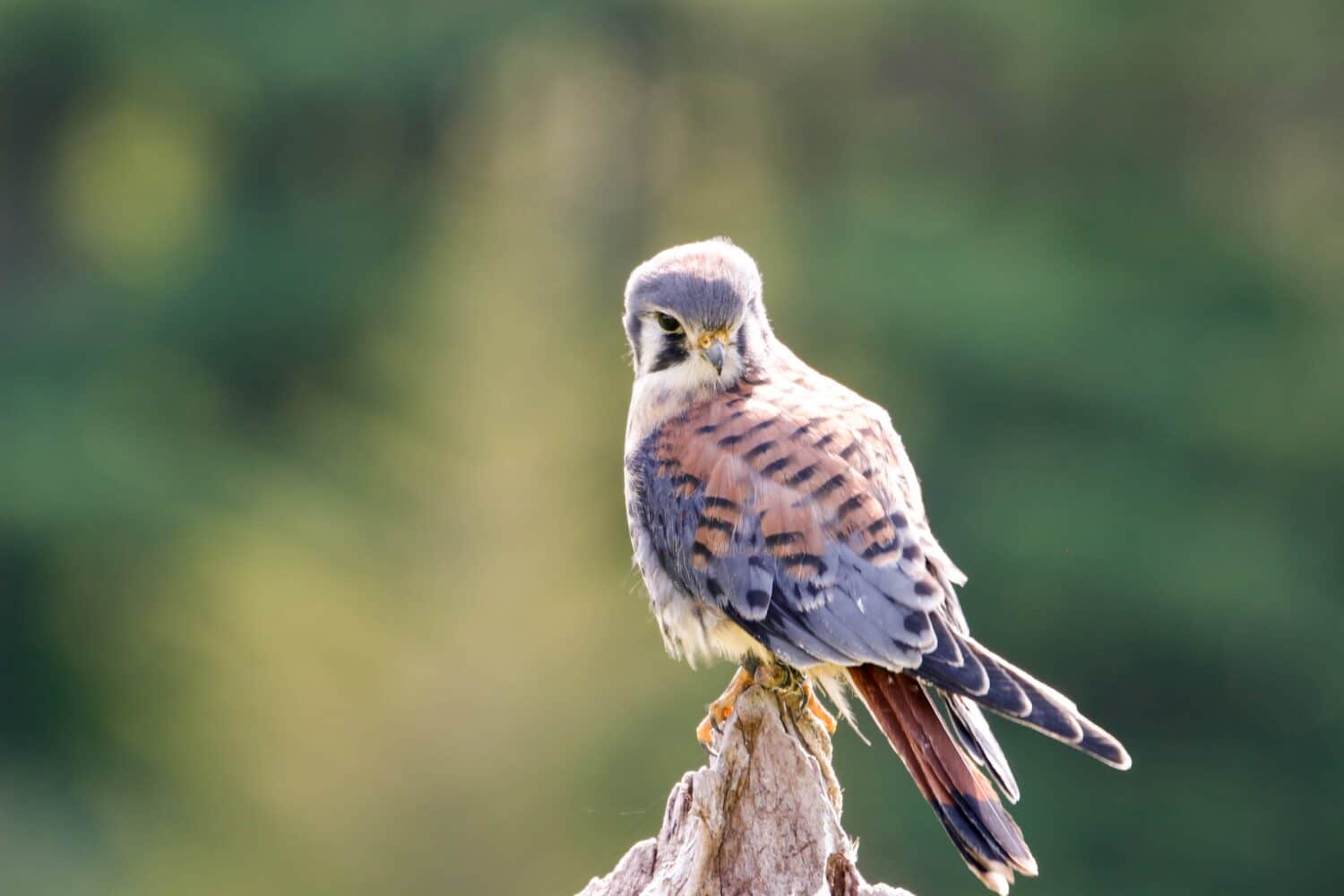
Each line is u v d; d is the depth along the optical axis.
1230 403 18.58
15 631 19.45
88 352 21.48
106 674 19.23
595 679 16.11
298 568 18.38
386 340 20.62
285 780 17.09
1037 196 21.14
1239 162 21.22
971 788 6.09
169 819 18.08
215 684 18.44
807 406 7.11
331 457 19.66
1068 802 17.72
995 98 21.83
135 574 19.31
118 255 24.22
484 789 15.82
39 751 19.45
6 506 19.36
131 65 22.80
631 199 24.48
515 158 24.61
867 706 6.39
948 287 18.95
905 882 15.89
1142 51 20.83
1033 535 17.61
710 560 6.83
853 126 23.08
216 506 19.73
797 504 6.71
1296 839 18.12
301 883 16.50
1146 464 18.28
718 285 7.32
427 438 18.66
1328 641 17.92
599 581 16.70
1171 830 17.81
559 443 17.83
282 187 23.27
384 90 22.41
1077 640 17.86
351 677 16.94
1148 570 17.53
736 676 6.88
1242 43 20.59
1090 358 18.59
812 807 6.07
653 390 7.34
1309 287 20.06
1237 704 18.03
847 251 19.73
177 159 24.61
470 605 16.75
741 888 6.10
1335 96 21.14
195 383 21.42
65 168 24.73
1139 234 20.62
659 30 23.73
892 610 6.42
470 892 15.75
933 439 18.30
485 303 20.08
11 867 18.42
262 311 21.61
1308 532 18.31
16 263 24.62
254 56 22.14
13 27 22.47
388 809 16.11
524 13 22.56
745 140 24.08
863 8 21.62
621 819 15.61
